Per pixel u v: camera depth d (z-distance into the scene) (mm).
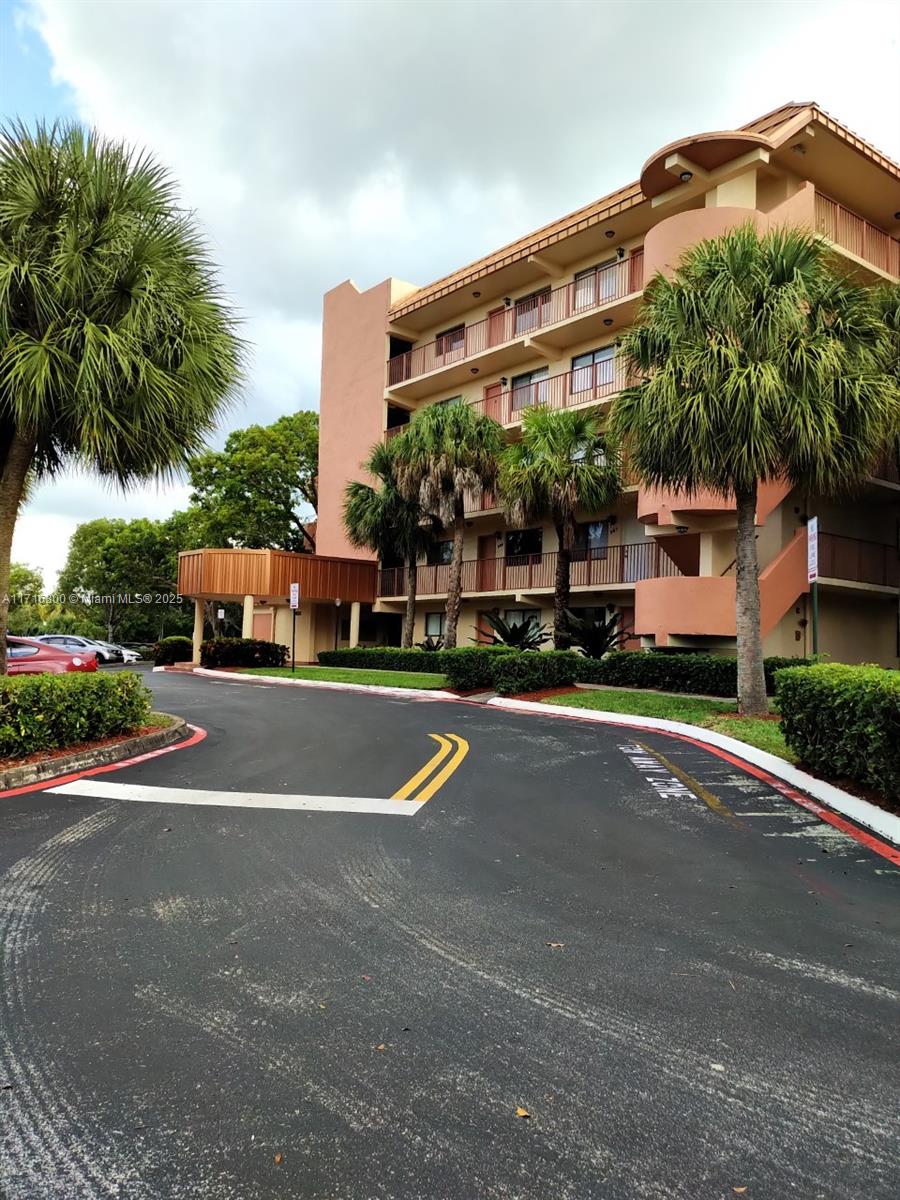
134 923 4008
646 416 12391
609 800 7074
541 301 25422
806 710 7805
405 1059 2777
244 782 7598
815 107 17266
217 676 26359
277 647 29609
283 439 39094
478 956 3660
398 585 30281
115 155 9094
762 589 16312
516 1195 2117
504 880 4773
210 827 5879
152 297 8922
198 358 9547
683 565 19031
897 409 13547
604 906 4363
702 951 3756
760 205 19156
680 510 16734
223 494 39406
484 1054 2818
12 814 6223
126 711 9680
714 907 4363
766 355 11867
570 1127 2410
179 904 4281
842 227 19156
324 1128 2395
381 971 3488
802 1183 2178
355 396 32562
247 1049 2830
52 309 8461
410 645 26781
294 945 3758
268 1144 2316
